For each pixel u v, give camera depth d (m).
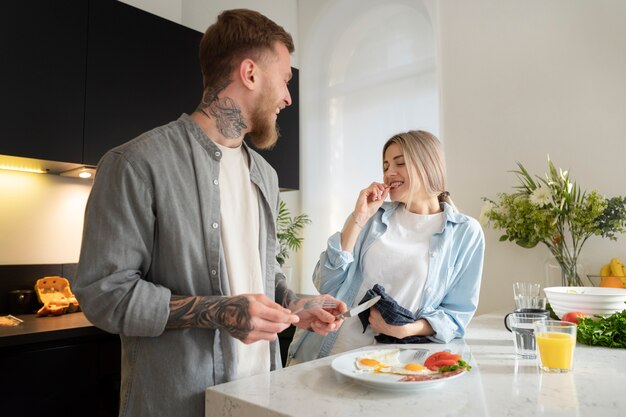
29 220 2.25
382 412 0.69
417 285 1.38
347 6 3.14
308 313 1.06
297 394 0.78
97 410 1.81
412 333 1.22
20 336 1.59
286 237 2.98
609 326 1.16
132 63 2.22
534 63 2.15
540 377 0.88
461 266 1.41
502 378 0.87
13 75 1.83
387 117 2.91
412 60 2.82
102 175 0.89
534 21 2.17
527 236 1.92
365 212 1.43
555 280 1.84
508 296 2.14
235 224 1.03
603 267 1.82
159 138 0.94
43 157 1.89
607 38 1.95
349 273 1.47
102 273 0.84
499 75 2.26
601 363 0.98
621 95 1.90
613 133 1.91
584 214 1.76
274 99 1.05
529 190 1.96
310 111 3.30
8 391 1.58
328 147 3.20
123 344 0.94
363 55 3.08
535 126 2.13
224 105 1.02
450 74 2.45
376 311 1.25
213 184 0.97
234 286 0.99
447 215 1.43
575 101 2.02
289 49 1.10
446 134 2.43
